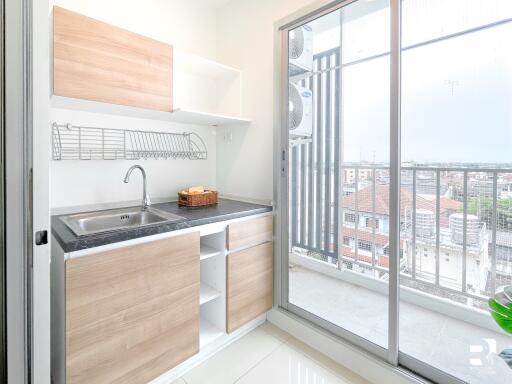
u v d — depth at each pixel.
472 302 1.98
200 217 1.56
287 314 1.92
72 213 1.69
